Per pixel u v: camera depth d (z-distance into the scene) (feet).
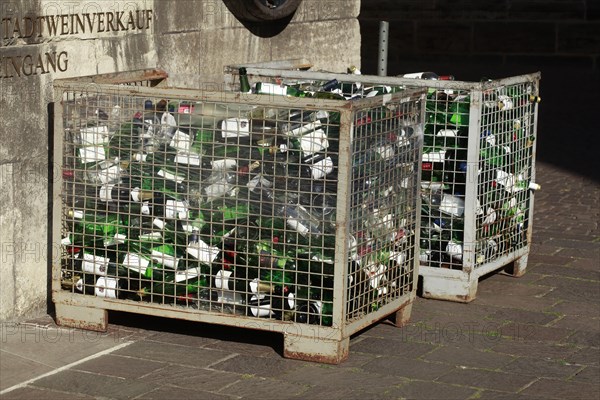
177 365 16.88
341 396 15.76
